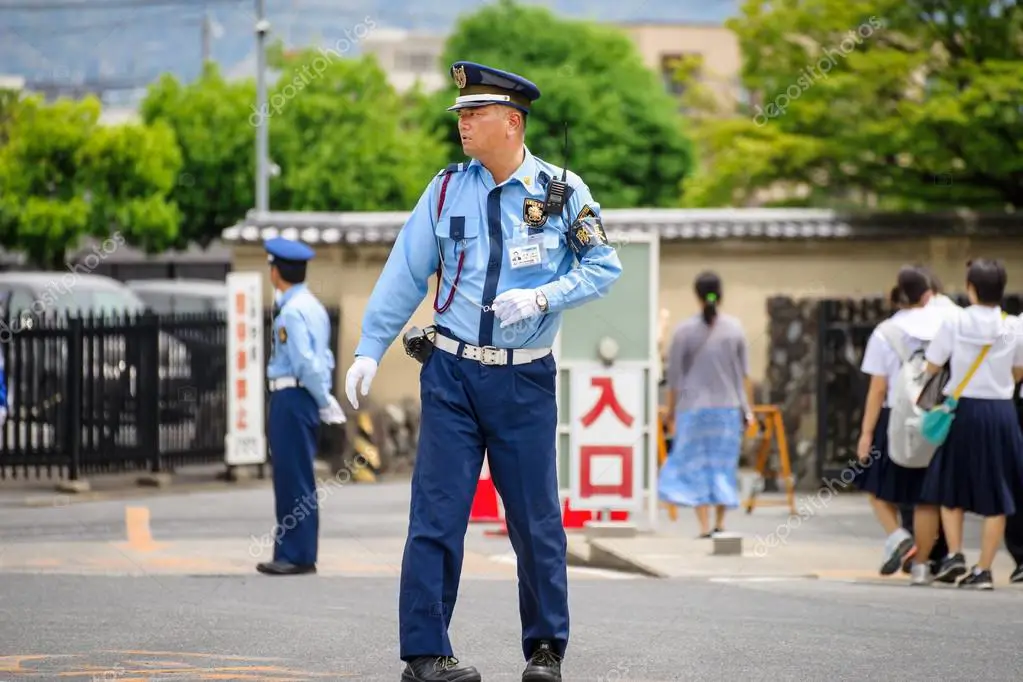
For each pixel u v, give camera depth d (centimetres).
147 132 6888
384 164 7356
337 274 3809
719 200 4300
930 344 1869
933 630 1454
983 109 3712
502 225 1124
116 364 3319
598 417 2236
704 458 2417
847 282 3944
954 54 4038
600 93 8056
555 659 1139
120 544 2264
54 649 1323
